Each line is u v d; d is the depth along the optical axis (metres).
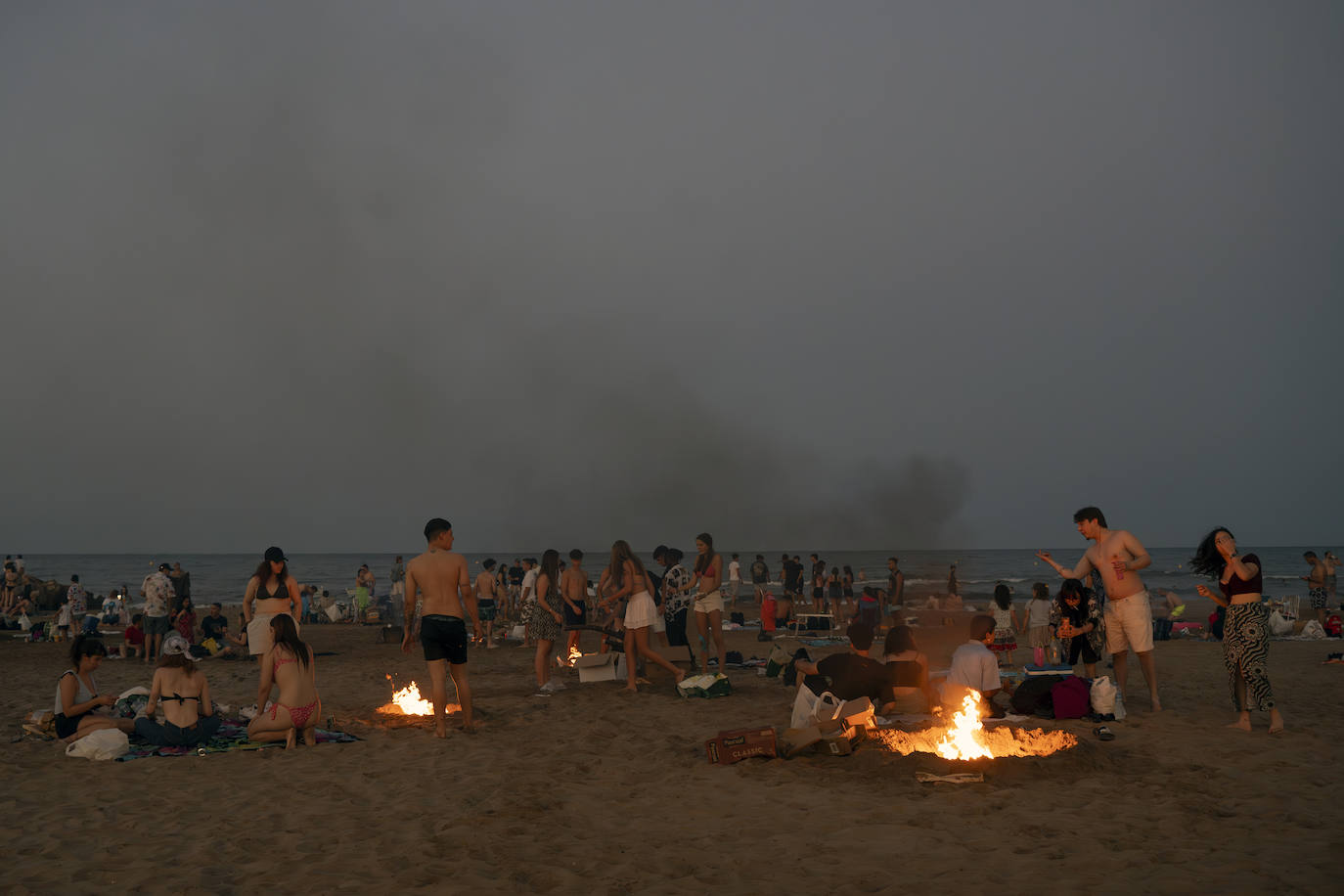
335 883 4.25
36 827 5.33
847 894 3.97
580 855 4.64
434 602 8.17
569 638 14.34
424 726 8.63
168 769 6.88
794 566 27.52
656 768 6.73
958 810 5.26
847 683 8.23
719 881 4.20
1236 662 7.49
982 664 7.99
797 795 5.77
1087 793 5.55
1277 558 127.06
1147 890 3.84
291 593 9.50
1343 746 6.81
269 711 7.70
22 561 27.98
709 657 14.29
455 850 4.74
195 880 4.30
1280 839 4.52
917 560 108.62
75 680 7.94
